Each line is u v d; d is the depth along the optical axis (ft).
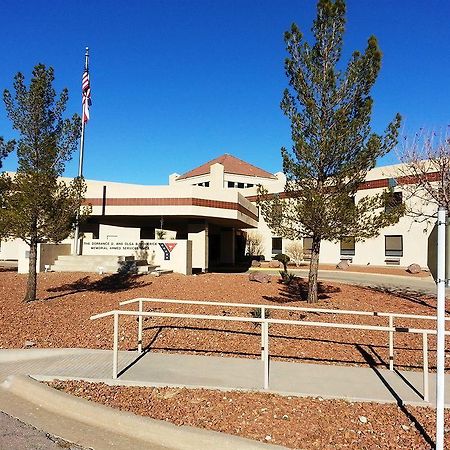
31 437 14.47
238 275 65.36
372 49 34.91
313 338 26.76
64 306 36.50
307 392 17.84
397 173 90.43
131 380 19.11
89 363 21.84
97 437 14.52
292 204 36.60
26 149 36.65
